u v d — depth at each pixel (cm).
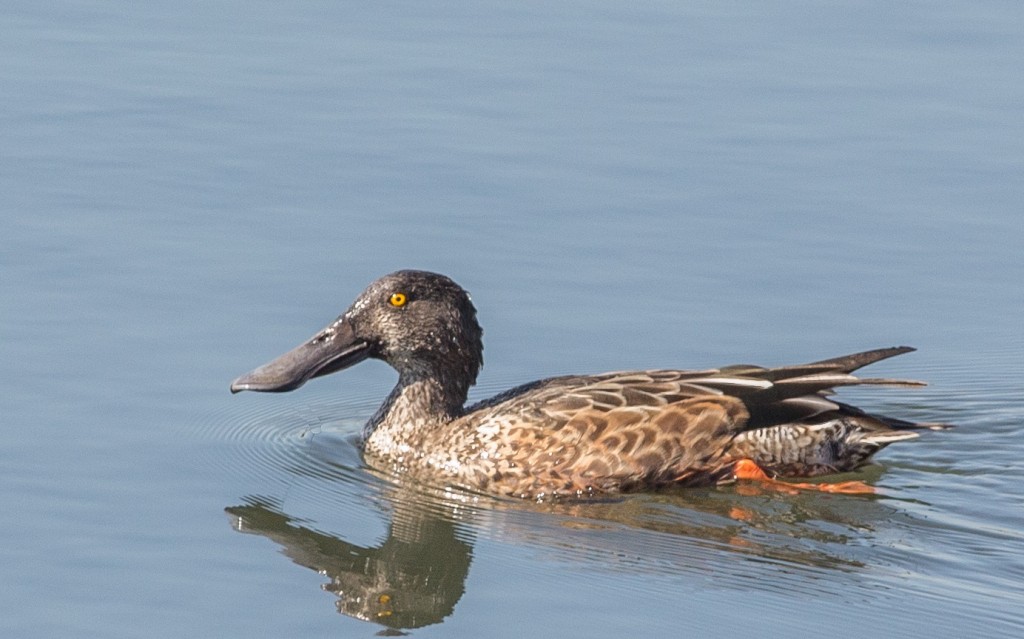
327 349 1691
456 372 1703
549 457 1596
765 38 2806
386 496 1617
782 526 1528
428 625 1352
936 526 1528
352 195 2262
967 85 2627
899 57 2730
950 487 1625
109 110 2492
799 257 2142
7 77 2586
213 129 2441
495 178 2323
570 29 2836
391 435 1703
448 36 2798
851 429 1623
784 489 1595
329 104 2534
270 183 2288
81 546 1471
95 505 1553
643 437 1585
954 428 1722
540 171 2347
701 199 2281
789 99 2583
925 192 2308
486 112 2523
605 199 2277
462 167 2352
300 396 1900
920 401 1845
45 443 1670
